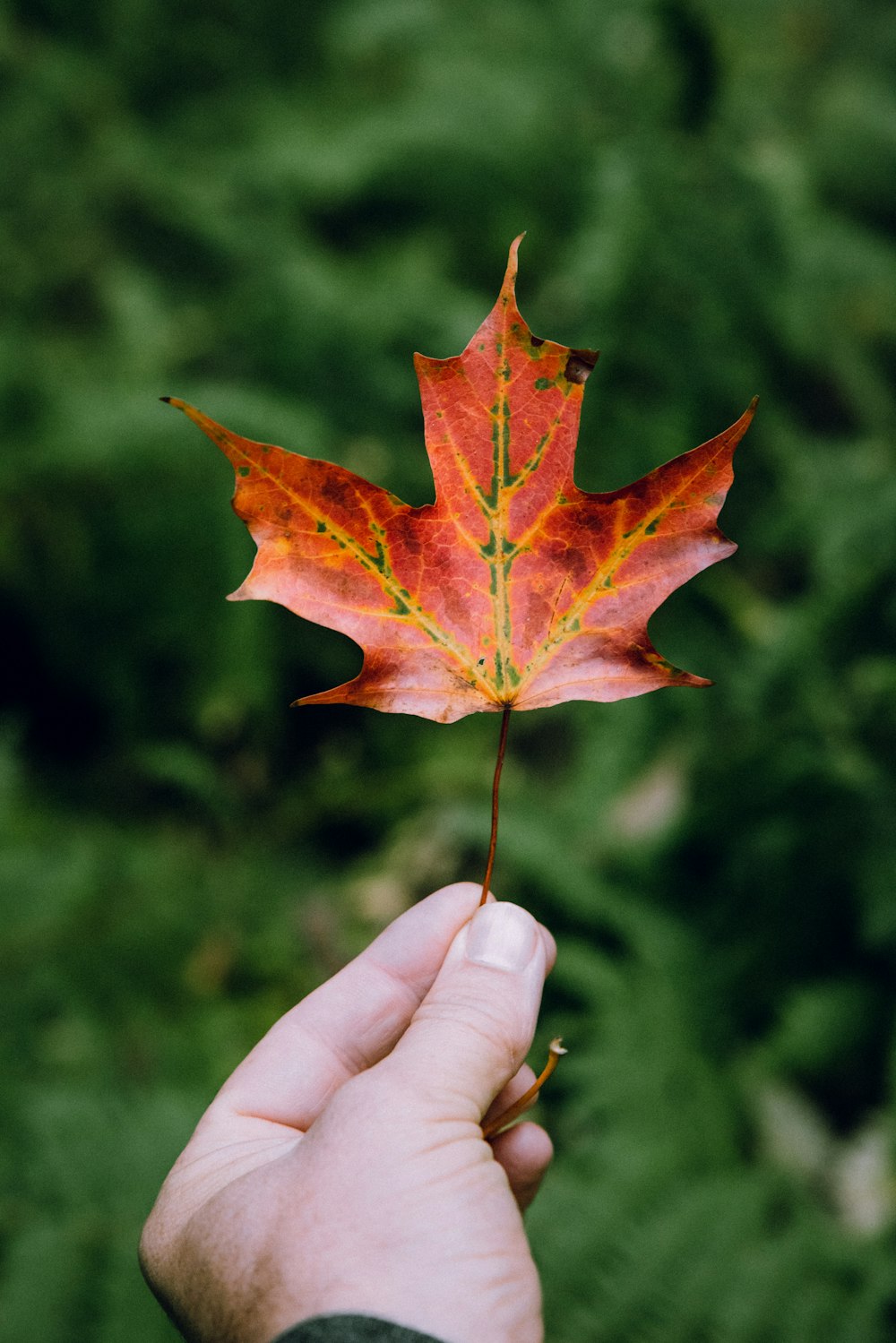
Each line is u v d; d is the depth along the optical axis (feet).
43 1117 2.11
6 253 3.62
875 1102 2.40
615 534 1.36
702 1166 2.10
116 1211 2.01
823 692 2.60
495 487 1.35
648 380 3.04
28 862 2.75
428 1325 1.22
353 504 1.33
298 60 4.40
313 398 3.52
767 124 3.86
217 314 3.69
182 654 3.32
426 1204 1.26
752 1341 1.86
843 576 2.62
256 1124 1.45
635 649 1.35
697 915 2.59
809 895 2.47
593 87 3.69
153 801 3.39
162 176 3.77
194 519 3.25
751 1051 2.43
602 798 2.77
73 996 2.50
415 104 3.84
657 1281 1.90
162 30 4.17
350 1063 1.51
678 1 2.94
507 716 1.37
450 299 3.54
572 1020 2.40
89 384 3.42
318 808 3.41
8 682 3.51
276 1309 1.25
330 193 3.76
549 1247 1.94
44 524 3.25
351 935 2.98
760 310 3.12
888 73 4.97
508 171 3.71
